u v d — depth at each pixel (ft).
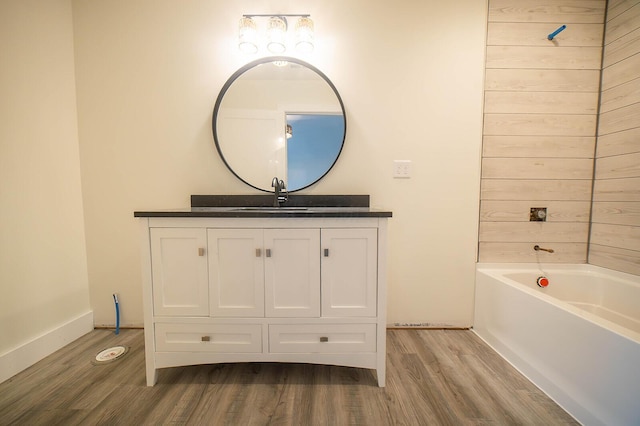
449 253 5.35
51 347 4.52
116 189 5.21
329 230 3.62
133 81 5.08
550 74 5.12
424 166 5.24
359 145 5.21
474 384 3.82
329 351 3.73
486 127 5.19
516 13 5.04
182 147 5.22
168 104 5.15
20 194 4.17
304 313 3.69
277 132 5.18
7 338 3.98
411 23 5.04
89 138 5.13
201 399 3.52
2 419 3.19
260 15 5.00
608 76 4.98
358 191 5.28
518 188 5.27
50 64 4.60
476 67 5.10
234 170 5.22
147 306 3.68
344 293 3.68
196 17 5.03
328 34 5.05
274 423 3.15
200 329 3.73
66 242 4.87
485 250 5.37
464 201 5.29
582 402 3.22
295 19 5.03
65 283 4.84
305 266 3.67
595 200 5.23
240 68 5.06
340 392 3.65
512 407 3.41
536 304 3.90
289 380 3.91
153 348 3.73
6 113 3.99
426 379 3.91
